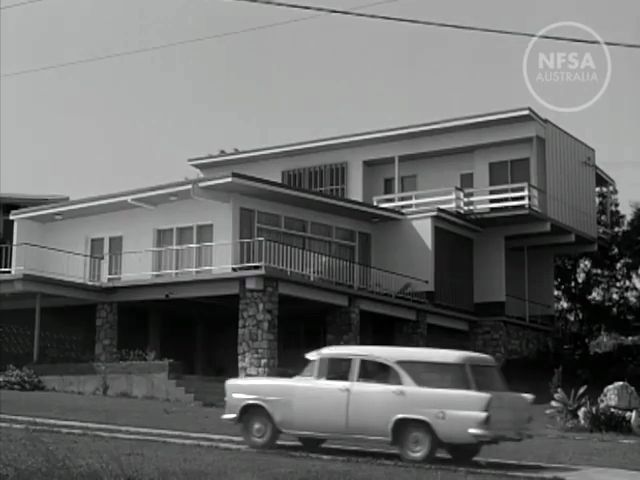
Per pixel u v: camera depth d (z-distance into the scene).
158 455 14.66
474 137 36.66
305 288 28.67
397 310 32.16
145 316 32.19
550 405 25.61
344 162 38.78
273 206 30.72
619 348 36.56
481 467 15.28
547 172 36.44
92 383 26.61
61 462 12.79
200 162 41.56
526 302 38.53
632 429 21.92
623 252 43.44
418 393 15.29
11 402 23.11
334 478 12.44
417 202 35.81
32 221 33.75
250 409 16.62
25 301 31.23
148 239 31.25
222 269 28.88
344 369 16.06
